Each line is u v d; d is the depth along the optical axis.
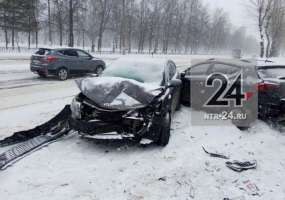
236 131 6.66
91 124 5.19
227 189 4.21
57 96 10.05
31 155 4.95
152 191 4.06
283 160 5.29
